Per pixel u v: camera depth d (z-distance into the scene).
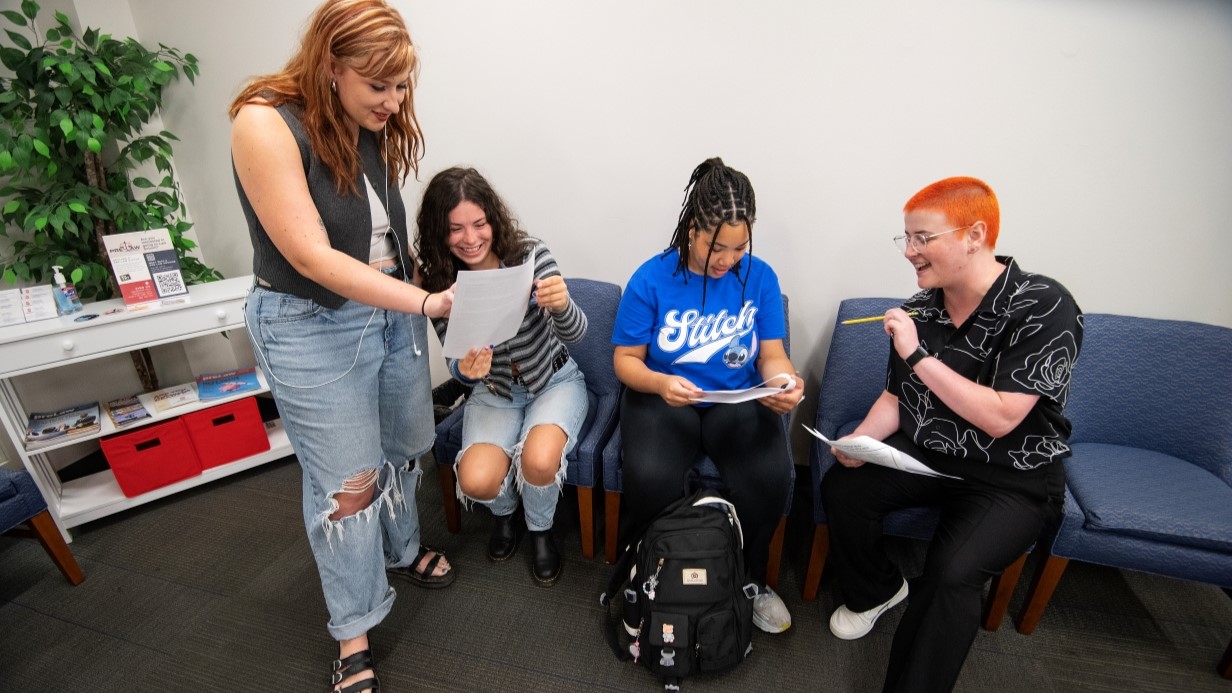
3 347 1.57
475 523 1.83
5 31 1.81
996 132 1.47
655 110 1.68
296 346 1.05
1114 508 1.21
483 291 1.01
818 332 1.81
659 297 1.43
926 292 1.28
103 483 1.94
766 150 1.64
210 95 2.18
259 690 1.30
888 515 1.34
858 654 1.37
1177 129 1.37
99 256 2.00
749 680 1.31
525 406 1.55
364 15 0.86
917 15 1.42
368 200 1.06
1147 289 1.52
